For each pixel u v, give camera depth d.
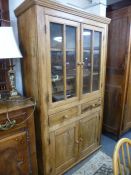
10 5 1.41
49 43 1.19
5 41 1.09
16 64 1.53
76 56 1.43
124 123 2.29
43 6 1.09
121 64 2.02
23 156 1.22
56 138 1.42
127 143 0.93
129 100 2.24
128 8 1.84
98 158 1.86
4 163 1.13
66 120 1.47
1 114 1.04
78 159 1.74
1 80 1.34
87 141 1.81
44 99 1.25
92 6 1.94
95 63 1.72
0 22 1.28
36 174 1.34
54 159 1.46
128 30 1.88
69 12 1.25
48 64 1.21
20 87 1.60
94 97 1.75
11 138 1.12
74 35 1.39
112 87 2.19
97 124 1.90
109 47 2.12
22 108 1.13
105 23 1.65
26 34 1.26
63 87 1.40
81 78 1.52
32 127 1.23
